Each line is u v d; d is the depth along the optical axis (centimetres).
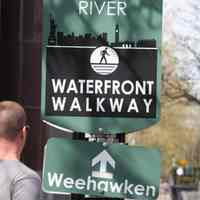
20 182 546
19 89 1306
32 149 1274
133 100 684
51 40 684
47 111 684
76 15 684
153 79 684
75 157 679
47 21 684
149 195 676
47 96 684
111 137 693
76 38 684
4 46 1312
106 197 684
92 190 677
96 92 683
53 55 684
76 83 683
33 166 1268
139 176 677
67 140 679
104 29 684
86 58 684
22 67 1310
